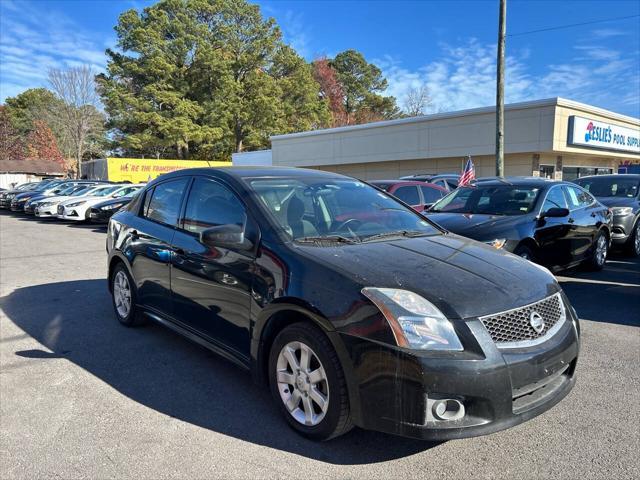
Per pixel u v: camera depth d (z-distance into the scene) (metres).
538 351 2.78
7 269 9.08
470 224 6.67
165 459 2.88
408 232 3.88
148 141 45.62
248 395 3.72
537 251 6.72
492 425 2.60
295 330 3.04
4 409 3.52
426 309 2.66
